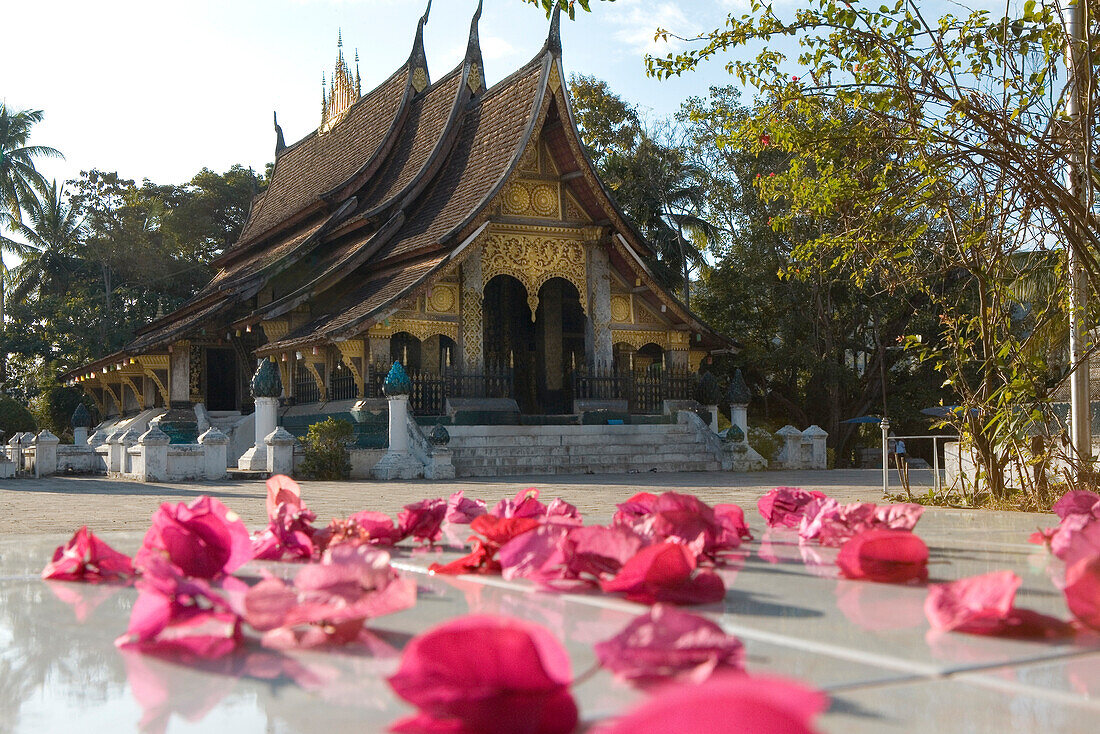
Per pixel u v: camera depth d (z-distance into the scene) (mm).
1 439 27547
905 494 7520
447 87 25188
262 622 1543
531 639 971
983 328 6738
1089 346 6352
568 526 2436
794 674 1326
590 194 21922
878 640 1571
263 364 18578
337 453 16875
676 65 6965
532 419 20016
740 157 30359
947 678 1309
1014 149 6008
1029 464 6230
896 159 6754
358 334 19531
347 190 25625
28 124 45344
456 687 1013
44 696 1249
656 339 23188
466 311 20922
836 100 6902
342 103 30953
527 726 1008
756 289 30812
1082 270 6270
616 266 22766
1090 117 5781
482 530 2416
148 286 43625
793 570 2498
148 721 1121
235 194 45438
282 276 25562
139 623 1614
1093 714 1121
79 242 44094
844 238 7215
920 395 29969
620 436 19766
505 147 21719
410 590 1535
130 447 16719
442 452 16688
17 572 2791
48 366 41344
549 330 24984
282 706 1175
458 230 19922
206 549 2182
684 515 2568
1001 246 6590
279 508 2904
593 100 33875
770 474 17656
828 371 29125
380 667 1396
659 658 1185
